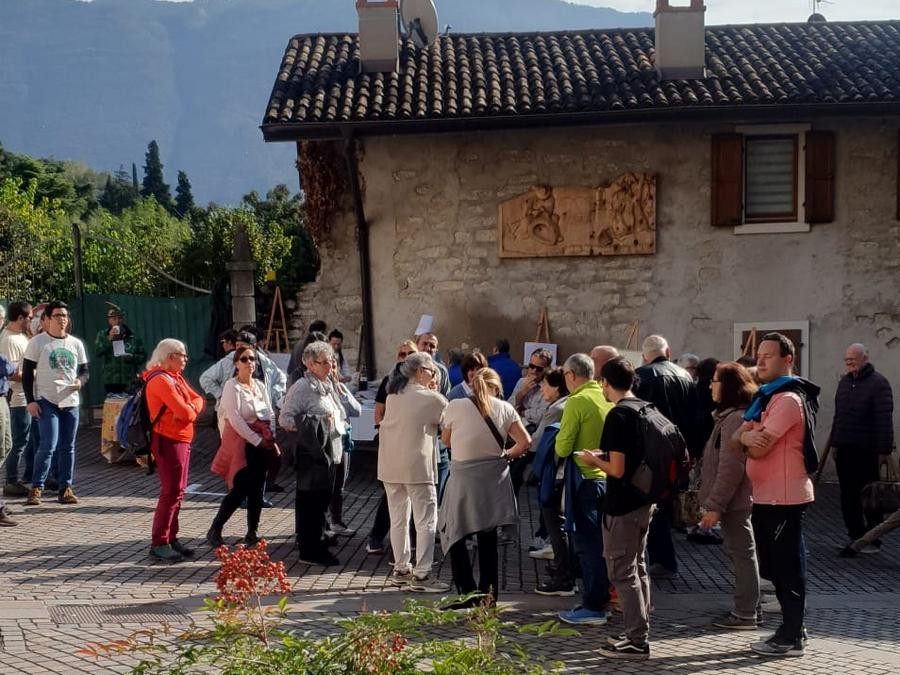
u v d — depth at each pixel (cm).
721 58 1677
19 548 984
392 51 1645
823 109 1505
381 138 1592
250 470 1009
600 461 733
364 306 1608
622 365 745
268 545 1045
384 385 951
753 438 735
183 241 3022
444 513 823
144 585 869
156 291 2744
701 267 1595
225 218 2873
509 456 829
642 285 1591
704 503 813
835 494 1504
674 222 1590
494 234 1592
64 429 1195
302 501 973
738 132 1576
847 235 1599
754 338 1595
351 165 1551
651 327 1594
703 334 1599
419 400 905
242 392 1012
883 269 1602
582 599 862
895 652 746
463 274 1598
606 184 1584
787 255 1596
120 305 1938
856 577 1023
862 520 1139
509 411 825
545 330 1588
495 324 1598
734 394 816
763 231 1589
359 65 1656
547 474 884
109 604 802
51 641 698
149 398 948
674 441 731
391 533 922
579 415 804
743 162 1588
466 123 1505
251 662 399
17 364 1223
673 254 1591
